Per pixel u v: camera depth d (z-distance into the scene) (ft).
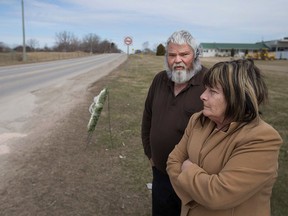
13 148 18.89
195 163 5.58
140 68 100.32
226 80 5.10
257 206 5.16
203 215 5.42
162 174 8.81
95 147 19.10
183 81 7.79
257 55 208.74
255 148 4.87
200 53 8.08
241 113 5.09
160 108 8.41
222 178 4.90
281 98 39.68
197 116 6.06
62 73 78.54
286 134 22.91
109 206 12.62
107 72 82.99
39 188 13.82
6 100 35.94
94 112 12.65
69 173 15.40
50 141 20.26
